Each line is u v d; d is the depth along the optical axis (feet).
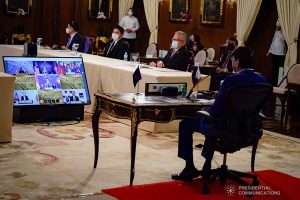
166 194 16.98
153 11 54.39
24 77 26.43
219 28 47.88
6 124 22.04
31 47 30.60
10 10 51.47
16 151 20.93
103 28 57.31
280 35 41.55
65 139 23.49
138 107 17.44
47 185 17.06
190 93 19.83
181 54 30.19
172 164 20.70
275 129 30.50
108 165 19.93
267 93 17.30
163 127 26.32
